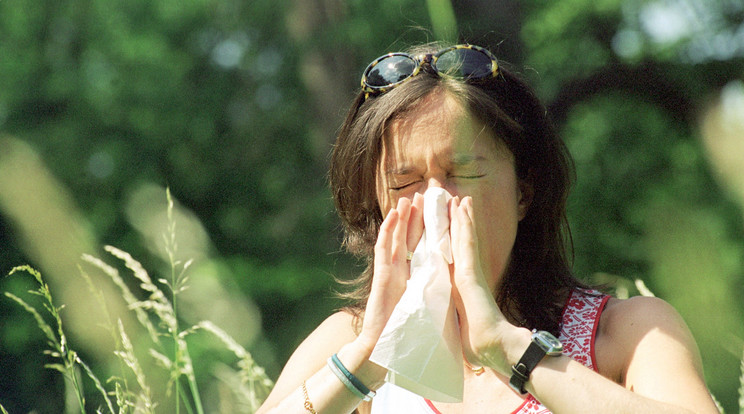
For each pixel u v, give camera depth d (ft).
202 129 61.98
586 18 46.68
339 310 8.52
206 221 59.26
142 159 60.75
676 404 6.19
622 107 48.60
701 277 12.51
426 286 6.76
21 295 34.19
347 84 41.42
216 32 63.62
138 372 8.45
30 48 63.72
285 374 8.03
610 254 42.93
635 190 47.39
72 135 61.16
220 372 10.19
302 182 58.03
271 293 46.96
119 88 62.64
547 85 45.14
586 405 5.98
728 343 11.69
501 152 7.47
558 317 7.44
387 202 7.73
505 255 7.55
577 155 49.65
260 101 61.57
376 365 6.91
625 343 7.00
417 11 39.14
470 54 7.76
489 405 7.20
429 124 7.32
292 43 57.57
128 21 65.41
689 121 43.45
